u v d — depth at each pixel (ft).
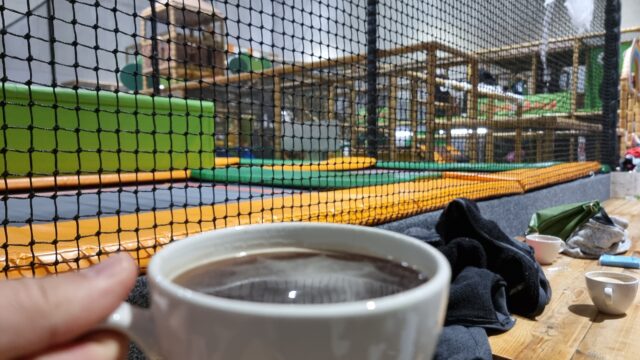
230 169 5.28
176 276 0.67
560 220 3.77
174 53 8.96
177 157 4.82
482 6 5.10
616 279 2.45
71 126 4.11
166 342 0.57
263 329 0.49
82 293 0.61
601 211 3.71
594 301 2.35
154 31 2.91
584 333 2.09
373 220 2.54
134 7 2.18
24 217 2.57
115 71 2.07
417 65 5.91
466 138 7.40
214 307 0.51
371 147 5.28
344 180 3.92
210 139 4.97
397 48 5.39
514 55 6.91
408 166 5.16
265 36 10.16
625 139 9.42
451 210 2.62
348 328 0.50
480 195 3.59
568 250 3.56
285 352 0.49
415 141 5.93
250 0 2.83
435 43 5.44
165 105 4.61
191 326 0.53
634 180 7.42
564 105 8.60
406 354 0.55
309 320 0.49
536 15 6.73
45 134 3.96
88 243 1.61
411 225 2.89
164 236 1.76
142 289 1.52
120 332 0.64
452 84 7.22
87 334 0.61
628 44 10.26
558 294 2.64
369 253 0.79
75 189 4.11
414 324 0.54
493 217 3.81
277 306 0.50
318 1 3.48
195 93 9.25
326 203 2.45
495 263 2.43
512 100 7.93
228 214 2.33
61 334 0.59
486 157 7.45
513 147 8.00
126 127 4.47
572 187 5.78
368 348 0.51
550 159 8.23
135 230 1.68
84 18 11.30
